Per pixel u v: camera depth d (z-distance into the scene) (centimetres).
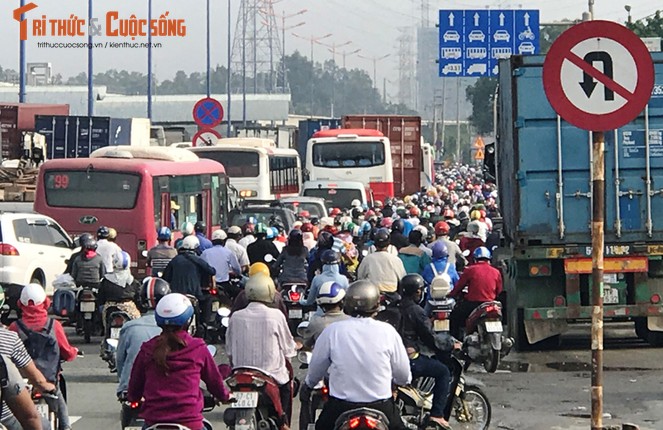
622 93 1520
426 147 11281
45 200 4350
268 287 1716
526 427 2059
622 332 3406
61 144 8019
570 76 1523
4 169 6512
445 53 7244
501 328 2614
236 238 3491
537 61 2989
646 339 3156
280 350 1705
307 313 3288
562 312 2973
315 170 7444
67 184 4344
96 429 2098
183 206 4609
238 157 6669
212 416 2242
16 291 2939
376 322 1380
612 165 2995
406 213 5009
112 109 18950
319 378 1385
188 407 1309
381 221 4456
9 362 1112
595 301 1554
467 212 5456
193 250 3069
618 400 2309
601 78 1523
